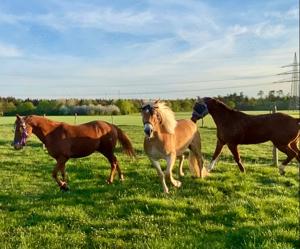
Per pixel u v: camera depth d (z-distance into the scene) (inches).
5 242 269.6
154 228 294.0
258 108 3154.5
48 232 289.0
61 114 3201.3
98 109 3206.2
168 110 392.5
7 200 385.1
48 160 615.2
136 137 1144.8
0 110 3253.0
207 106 485.7
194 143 450.3
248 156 715.4
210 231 289.4
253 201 355.3
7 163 591.5
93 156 644.7
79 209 343.3
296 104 3088.1
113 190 410.0
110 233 284.5
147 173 483.8
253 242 258.5
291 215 319.3
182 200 365.4
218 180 441.7
